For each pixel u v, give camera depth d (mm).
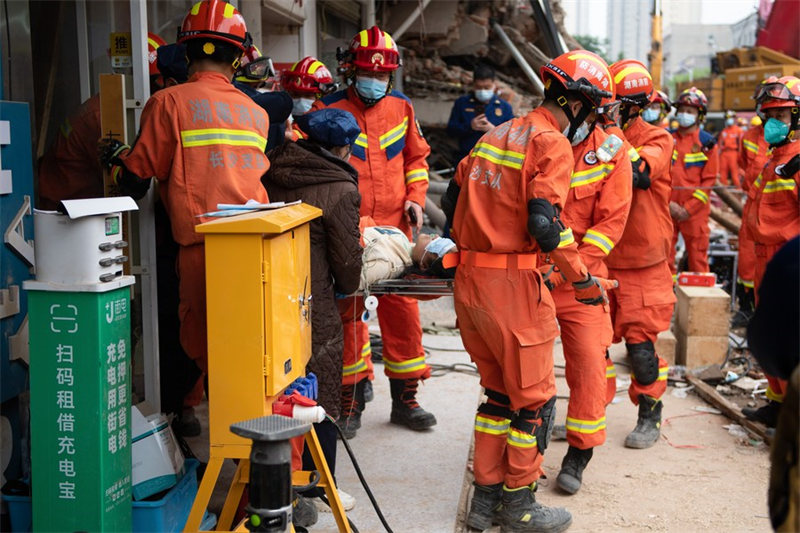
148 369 4016
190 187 3514
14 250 3441
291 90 5605
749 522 4270
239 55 3736
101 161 3742
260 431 2580
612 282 4305
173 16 6816
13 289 3432
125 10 5371
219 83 3639
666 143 5129
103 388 3041
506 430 3973
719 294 7098
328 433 3863
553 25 10984
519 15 12719
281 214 3199
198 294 3596
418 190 5418
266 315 3072
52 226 2982
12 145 3422
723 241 11172
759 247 6230
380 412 5641
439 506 4199
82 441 3043
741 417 5797
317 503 4176
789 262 2047
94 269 3000
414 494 4340
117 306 3119
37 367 3033
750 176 9859
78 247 2984
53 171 4828
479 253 3730
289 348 3256
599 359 4508
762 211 6109
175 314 4398
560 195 3504
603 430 4566
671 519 4301
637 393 5434
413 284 4184
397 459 4816
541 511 4008
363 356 5246
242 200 3525
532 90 13219
